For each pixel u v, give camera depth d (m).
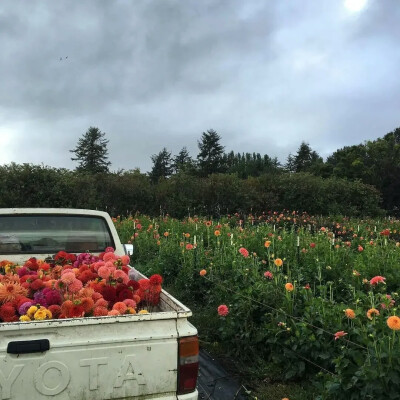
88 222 4.98
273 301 4.83
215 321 5.70
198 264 7.14
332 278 6.31
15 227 4.68
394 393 3.04
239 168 75.06
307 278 6.03
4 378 2.40
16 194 14.23
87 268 4.00
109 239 5.04
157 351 2.66
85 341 2.53
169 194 19.00
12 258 4.59
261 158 84.88
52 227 4.81
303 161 85.44
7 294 3.21
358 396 3.27
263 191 20.59
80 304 2.97
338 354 3.87
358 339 3.56
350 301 5.11
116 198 18.06
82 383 2.52
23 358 2.43
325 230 9.83
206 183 19.75
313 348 4.09
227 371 4.67
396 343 3.22
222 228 10.98
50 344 2.47
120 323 2.62
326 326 4.04
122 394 2.59
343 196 22.03
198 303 6.80
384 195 35.50
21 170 14.68
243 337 4.88
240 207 19.47
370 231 12.13
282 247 7.85
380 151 50.53
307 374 4.23
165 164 86.25
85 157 78.50
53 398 2.47
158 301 3.51
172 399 2.68
